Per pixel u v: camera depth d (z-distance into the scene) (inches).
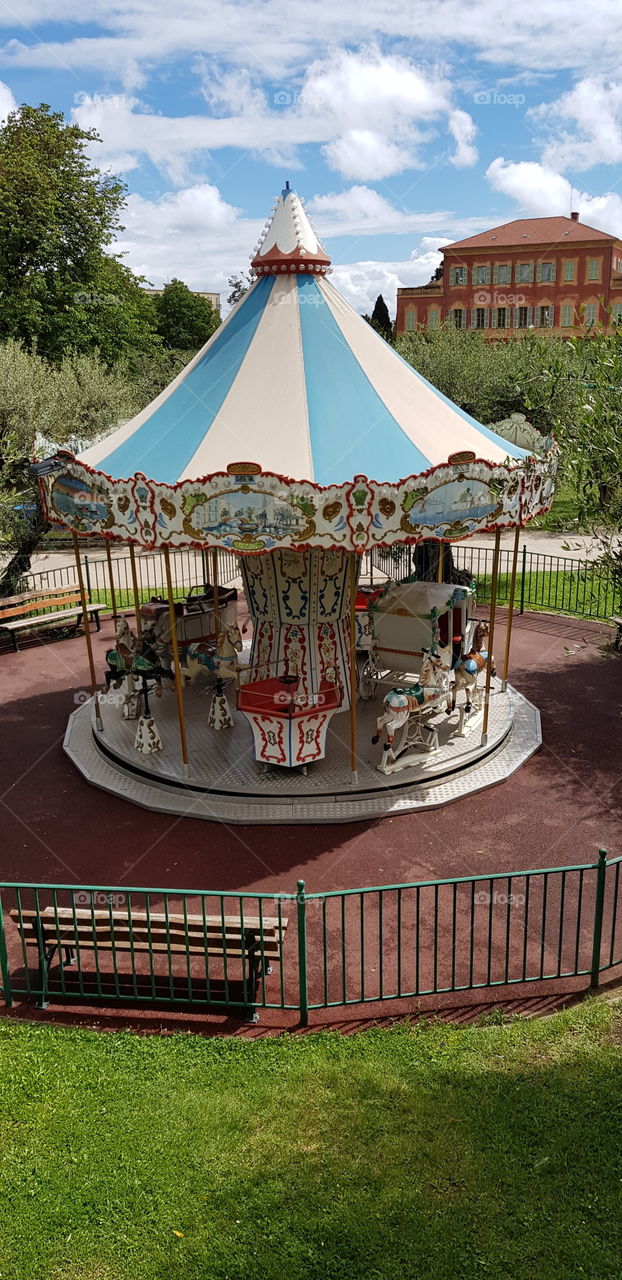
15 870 321.4
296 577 399.2
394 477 343.6
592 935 277.7
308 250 406.9
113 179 1253.1
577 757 410.3
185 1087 214.4
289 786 363.6
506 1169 186.5
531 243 2289.6
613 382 430.3
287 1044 229.6
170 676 428.5
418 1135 196.5
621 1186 182.1
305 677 415.2
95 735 426.3
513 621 649.0
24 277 1159.6
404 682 450.3
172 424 383.6
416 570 664.4
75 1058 225.1
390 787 365.4
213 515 319.3
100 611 668.7
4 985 248.7
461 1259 167.3
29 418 721.6
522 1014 240.8
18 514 660.7
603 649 530.6
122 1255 170.6
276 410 368.2
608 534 468.1
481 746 400.5
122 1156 193.3
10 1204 181.9
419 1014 241.9
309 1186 184.1
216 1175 187.8
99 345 1256.2
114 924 243.1
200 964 268.8
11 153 1136.8
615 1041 226.8
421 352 1301.7
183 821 355.9
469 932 279.3
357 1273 165.0
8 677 542.6
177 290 2539.4
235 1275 165.6
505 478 351.6
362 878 311.7
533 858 322.7
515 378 576.1
